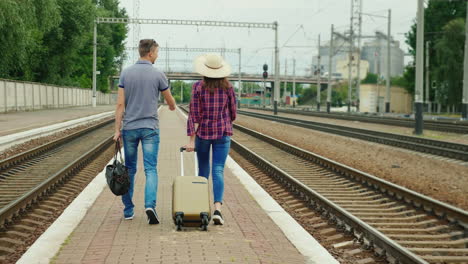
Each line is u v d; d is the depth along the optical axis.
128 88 6.30
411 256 5.00
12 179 11.59
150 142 6.36
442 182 11.65
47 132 24.02
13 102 39.78
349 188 10.64
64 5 53.16
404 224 7.49
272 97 128.25
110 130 30.22
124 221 6.75
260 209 7.83
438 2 68.50
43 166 13.85
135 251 5.33
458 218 7.32
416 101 26.12
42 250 5.39
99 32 76.75
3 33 35.44
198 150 6.66
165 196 8.71
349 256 5.84
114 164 6.29
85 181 11.48
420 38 26.00
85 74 76.38
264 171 12.89
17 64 43.28
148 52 6.41
